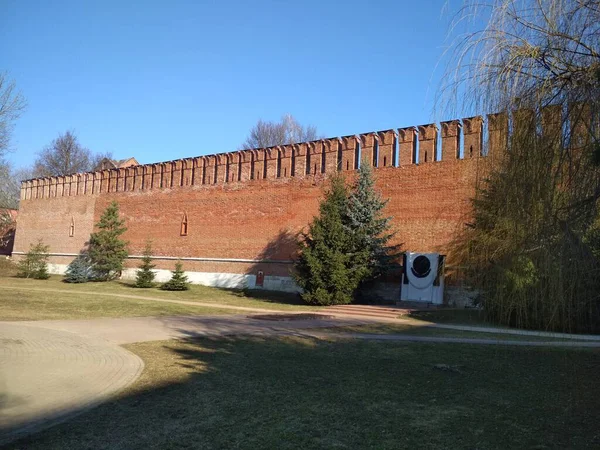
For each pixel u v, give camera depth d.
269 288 33.47
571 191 5.50
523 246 5.82
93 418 6.75
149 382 8.90
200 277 37.31
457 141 26.70
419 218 27.41
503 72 5.96
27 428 6.26
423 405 7.79
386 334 16.05
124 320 18.28
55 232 48.41
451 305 25.03
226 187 37.00
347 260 26.42
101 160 77.56
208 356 11.56
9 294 25.45
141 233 41.75
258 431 6.39
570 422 7.00
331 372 10.09
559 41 5.62
